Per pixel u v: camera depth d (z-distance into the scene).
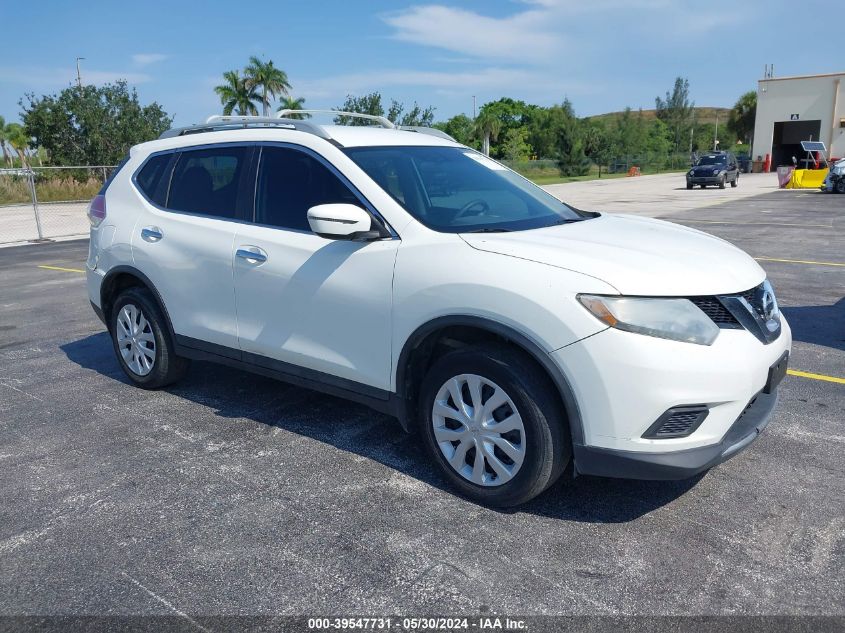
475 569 2.84
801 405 4.57
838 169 27.02
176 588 2.75
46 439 4.20
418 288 3.32
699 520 3.18
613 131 80.81
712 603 2.61
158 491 3.53
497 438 3.21
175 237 4.48
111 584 2.78
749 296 3.13
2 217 23.84
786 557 2.89
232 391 4.99
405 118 36.84
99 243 5.05
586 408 2.93
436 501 3.38
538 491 3.17
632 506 3.31
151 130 38.22
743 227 15.38
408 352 3.42
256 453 3.95
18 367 5.72
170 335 4.72
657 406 2.84
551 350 2.94
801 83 50.38
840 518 3.18
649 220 4.27
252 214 4.15
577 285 2.93
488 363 3.14
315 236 3.81
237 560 2.93
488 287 3.08
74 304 8.36
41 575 2.85
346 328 3.66
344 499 3.42
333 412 4.55
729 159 34.31
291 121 4.16
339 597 2.68
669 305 2.89
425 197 3.73
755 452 3.87
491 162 4.52
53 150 37.25
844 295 7.90
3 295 9.08
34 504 3.42
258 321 4.09
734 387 2.91
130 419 4.50
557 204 4.27
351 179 3.70
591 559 2.89
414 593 2.70
